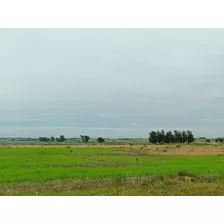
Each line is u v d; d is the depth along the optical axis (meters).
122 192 16.81
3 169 27.52
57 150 60.53
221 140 125.75
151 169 25.39
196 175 20.36
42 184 19.06
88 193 16.67
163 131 124.69
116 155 50.59
